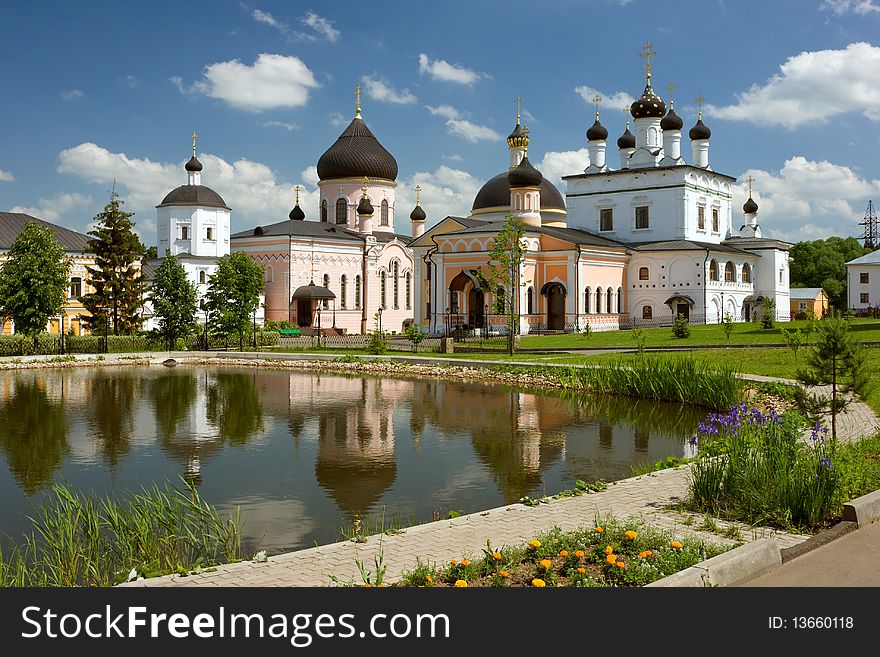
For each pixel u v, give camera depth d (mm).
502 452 21344
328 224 85938
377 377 42906
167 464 20156
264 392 35812
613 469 19062
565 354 46969
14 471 19453
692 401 29812
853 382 16625
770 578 9062
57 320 68875
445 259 69562
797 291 98750
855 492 12156
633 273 74375
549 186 83438
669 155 76875
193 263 77812
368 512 15453
